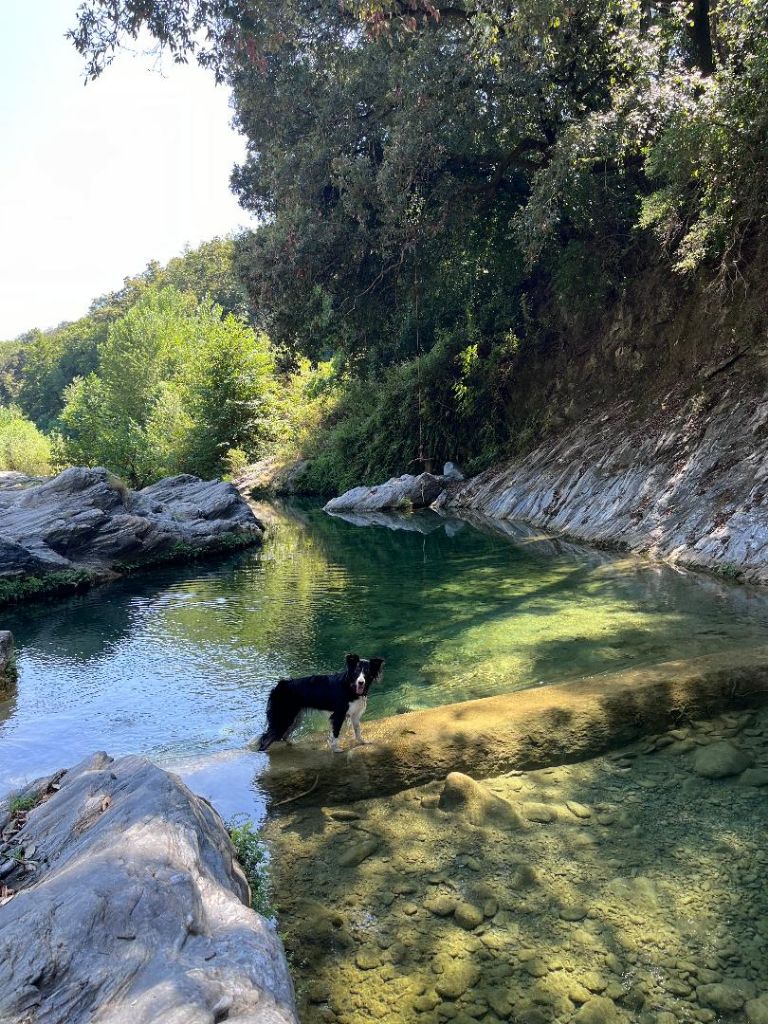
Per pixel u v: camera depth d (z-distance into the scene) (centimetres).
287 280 2155
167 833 386
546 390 2528
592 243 2191
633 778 560
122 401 5088
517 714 653
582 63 1886
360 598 1309
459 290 2861
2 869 393
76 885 328
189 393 4172
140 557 1817
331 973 370
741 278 1636
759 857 450
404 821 515
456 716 664
